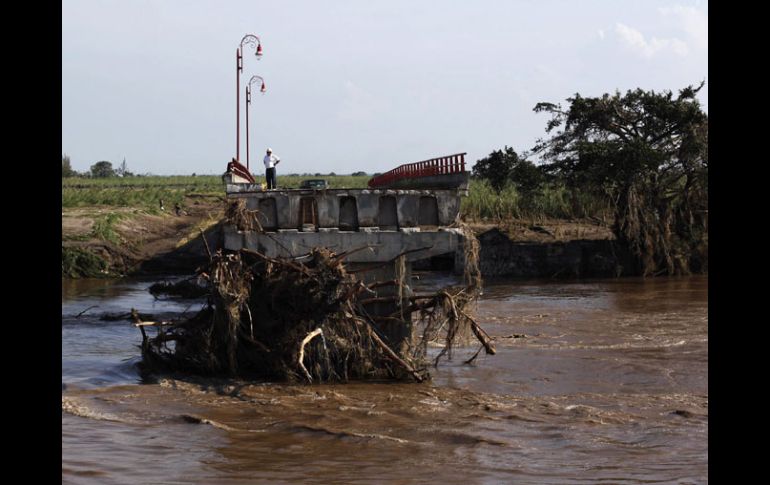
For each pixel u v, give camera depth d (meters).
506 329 28.00
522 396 17.84
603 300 37.56
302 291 19.09
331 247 20.23
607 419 15.75
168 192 89.12
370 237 20.30
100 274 46.28
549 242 50.75
